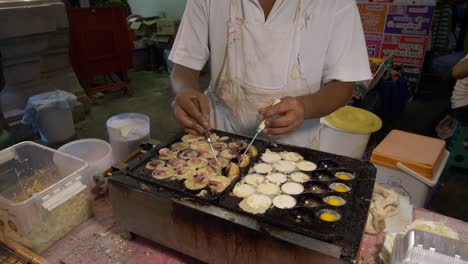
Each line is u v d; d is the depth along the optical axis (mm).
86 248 958
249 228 765
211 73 1363
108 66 4391
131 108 4242
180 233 872
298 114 991
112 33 4273
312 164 1080
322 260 708
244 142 1200
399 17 3715
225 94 1335
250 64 1211
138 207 906
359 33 1144
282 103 1001
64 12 3324
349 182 971
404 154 1710
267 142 1200
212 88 1403
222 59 1285
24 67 3143
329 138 2322
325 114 1123
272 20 1147
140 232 942
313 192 938
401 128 3748
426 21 3621
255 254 789
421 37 3729
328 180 993
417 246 734
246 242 786
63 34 3432
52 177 1150
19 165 1149
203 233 835
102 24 4141
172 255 942
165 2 6117
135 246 970
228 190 917
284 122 975
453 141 2955
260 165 1072
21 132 3111
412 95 4309
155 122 3875
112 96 4633
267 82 1220
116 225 1043
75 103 3264
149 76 5531
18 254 901
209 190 905
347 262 683
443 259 706
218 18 1209
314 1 1109
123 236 1000
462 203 2613
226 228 796
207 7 1214
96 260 919
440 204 2602
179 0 5953
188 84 1260
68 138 3164
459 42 4977
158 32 5555
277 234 747
